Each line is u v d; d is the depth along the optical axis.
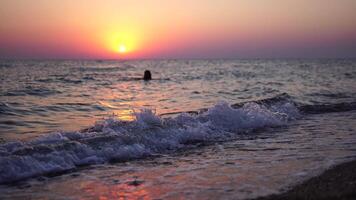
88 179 8.40
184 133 12.61
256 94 29.06
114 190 7.70
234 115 15.03
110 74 63.06
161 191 7.59
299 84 39.34
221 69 87.19
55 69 84.38
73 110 20.22
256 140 12.54
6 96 25.25
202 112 16.67
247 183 7.89
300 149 10.93
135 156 10.43
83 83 39.78
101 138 10.97
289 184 7.73
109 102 23.84
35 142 10.47
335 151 10.55
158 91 31.67
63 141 10.65
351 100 25.34
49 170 8.84
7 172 8.42
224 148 11.41
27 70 75.75
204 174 8.65
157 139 11.81
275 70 78.88
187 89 33.56
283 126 15.30
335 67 99.50
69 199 7.23
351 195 6.62
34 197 7.33
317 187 7.21
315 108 20.48
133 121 13.05
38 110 19.67
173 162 9.84
